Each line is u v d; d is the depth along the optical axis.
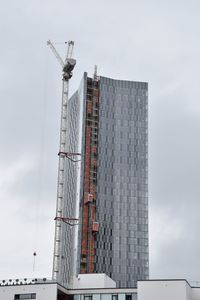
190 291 114.25
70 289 118.38
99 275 136.50
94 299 117.06
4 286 114.44
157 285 109.81
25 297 112.75
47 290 112.12
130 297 116.12
